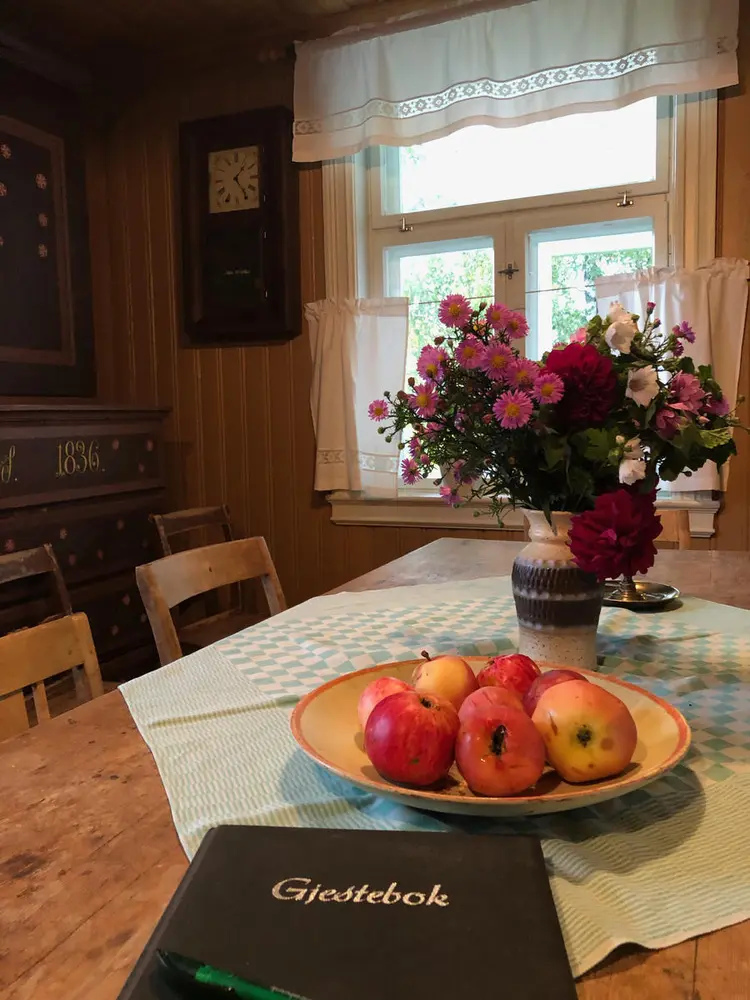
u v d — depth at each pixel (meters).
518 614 1.12
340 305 2.87
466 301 1.02
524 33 2.57
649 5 2.43
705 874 0.66
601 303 2.58
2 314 2.80
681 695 1.07
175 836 0.73
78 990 0.54
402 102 2.73
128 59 3.13
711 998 0.53
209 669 1.20
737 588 1.68
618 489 0.96
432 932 0.51
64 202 3.07
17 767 0.87
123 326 3.35
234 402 3.19
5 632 2.29
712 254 2.50
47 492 2.44
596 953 0.56
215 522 2.79
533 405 0.96
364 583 1.78
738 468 2.54
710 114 2.45
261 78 3.03
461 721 0.73
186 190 3.10
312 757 0.76
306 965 0.48
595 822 0.74
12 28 2.86
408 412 1.07
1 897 0.64
